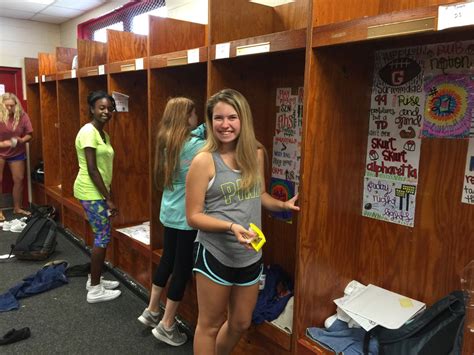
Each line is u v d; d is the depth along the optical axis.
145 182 3.46
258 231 1.46
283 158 2.29
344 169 1.79
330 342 1.68
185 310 2.56
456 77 1.56
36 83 5.28
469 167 1.56
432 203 1.68
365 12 1.64
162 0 3.80
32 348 2.34
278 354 1.90
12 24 5.39
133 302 2.93
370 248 1.92
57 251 4.04
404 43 1.70
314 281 1.76
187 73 2.73
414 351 1.48
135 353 2.30
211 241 1.58
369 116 1.85
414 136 1.71
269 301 2.06
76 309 2.82
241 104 1.52
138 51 3.33
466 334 1.27
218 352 1.82
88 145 2.68
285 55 2.21
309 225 1.69
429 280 1.73
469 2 1.12
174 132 2.06
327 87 1.63
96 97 2.74
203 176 1.51
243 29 2.16
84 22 5.09
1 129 4.96
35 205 5.04
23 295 2.99
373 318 1.66
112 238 3.35
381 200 1.85
